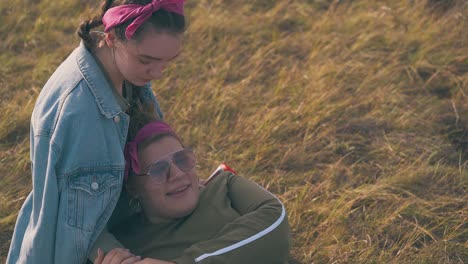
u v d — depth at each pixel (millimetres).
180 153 2740
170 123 5098
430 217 4039
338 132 5016
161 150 2752
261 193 2877
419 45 6176
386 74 5691
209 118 5156
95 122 2453
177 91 5535
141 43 2295
